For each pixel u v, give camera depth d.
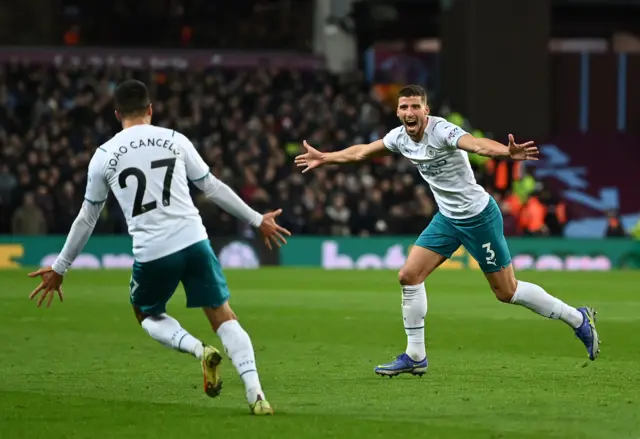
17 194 78.25
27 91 89.44
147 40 101.69
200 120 88.12
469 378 28.20
